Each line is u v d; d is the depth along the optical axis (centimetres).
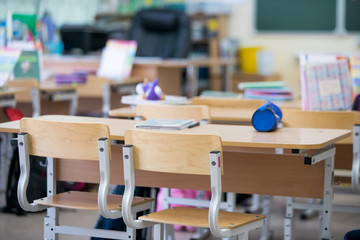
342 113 359
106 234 306
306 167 316
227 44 961
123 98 431
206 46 999
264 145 273
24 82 540
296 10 984
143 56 812
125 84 622
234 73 974
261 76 945
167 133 263
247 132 309
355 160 344
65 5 1056
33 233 395
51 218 318
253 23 1009
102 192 283
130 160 273
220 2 995
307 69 446
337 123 361
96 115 613
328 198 309
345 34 961
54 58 709
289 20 988
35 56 593
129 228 300
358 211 370
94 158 286
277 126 316
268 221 391
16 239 382
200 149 258
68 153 291
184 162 263
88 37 732
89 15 1076
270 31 1002
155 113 379
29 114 616
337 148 404
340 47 966
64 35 736
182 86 932
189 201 363
